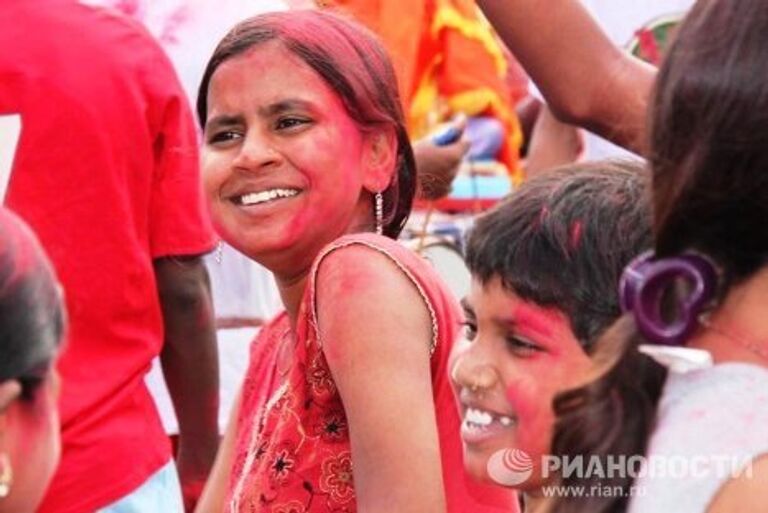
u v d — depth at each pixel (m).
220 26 9.26
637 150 5.71
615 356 3.66
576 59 5.73
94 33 7.95
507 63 13.67
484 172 12.04
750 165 3.48
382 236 5.75
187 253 8.30
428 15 11.82
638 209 4.38
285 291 6.15
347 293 5.54
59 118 7.80
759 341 3.57
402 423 5.42
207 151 6.14
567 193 4.43
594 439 3.65
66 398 7.79
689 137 3.55
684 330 3.56
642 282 3.59
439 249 9.39
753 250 3.55
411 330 5.51
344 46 6.07
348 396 5.51
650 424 3.62
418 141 9.71
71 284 7.85
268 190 6.00
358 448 5.48
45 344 3.91
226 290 9.47
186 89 9.21
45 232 7.80
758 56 3.49
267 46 6.02
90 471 7.82
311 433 5.75
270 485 5.82
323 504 5.72
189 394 8.76
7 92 7.78
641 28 10.41
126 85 7.95
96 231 7.89
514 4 5.71
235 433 6.58
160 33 9.20
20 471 3.94
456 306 5.71
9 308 3.84
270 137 6.00
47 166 7.80
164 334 8.59
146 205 8.11
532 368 4.35
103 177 7.88
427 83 11.89
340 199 6.03
